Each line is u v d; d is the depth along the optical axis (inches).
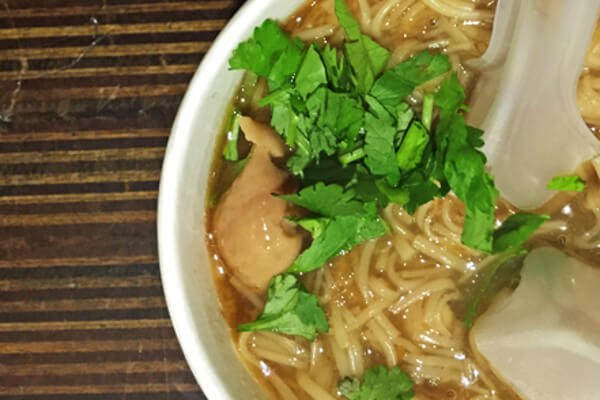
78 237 12.5
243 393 11.2
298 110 10.9
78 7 12.5
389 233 11.5
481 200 10.4
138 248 12.4
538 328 11.0
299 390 11.5
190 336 10.8
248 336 11.5
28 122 12.5
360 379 11.4
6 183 12.5
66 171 12.5
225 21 12.4
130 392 12.4
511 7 10.9
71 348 12.5
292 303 11.1
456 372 11.4
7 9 12.6
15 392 12.5
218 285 11.4
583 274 11.1
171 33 12.4
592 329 11.0
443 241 11.5
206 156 11.2
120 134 12.5
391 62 11.4
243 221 11.1
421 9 11.5
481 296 11.4
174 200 10.8
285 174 11.1
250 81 11.2
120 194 12.5
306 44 11.3
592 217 11.2
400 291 11.5
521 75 10.9
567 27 10.7
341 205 10.7
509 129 11.1
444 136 10.6
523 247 11.3
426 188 10.7
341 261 11.5
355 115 10.7
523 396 11.3
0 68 12.5
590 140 11.1
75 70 12.5
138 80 12.4
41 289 12.5
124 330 12.4
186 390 12.4
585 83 11.2
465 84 11.3
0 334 12.5
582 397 11.1
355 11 11.5
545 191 11.3
